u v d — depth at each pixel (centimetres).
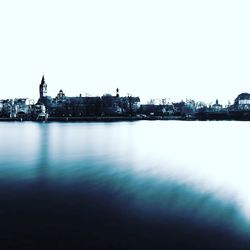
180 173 3934
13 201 2580
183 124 17588
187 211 2312
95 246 1695
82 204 2483
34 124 19175
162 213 2255
